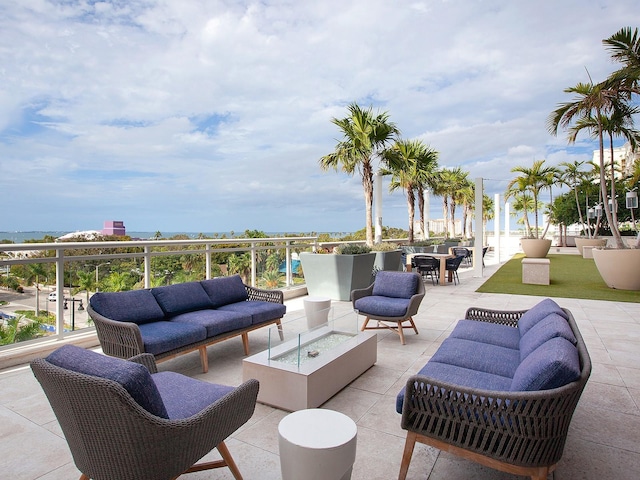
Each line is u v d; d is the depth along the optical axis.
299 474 1.69
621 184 17.50
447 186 17.19
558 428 1.71
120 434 1.48
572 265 13.26
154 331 3.40
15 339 3.87
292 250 7.92
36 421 2.70
